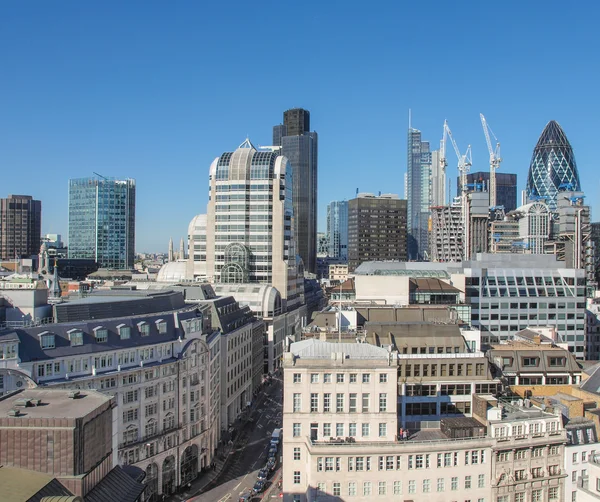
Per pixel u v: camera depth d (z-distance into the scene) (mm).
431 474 95062
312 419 99250
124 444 122375
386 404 100062
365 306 167000
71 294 169125
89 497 63094
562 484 100625
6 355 105625
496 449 97000
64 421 62188
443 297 186875
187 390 139000
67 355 114562
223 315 180250
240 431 175250
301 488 98750
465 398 118500
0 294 127375
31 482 59312
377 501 93938
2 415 63938
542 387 129500
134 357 127000
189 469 140375
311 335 131125
